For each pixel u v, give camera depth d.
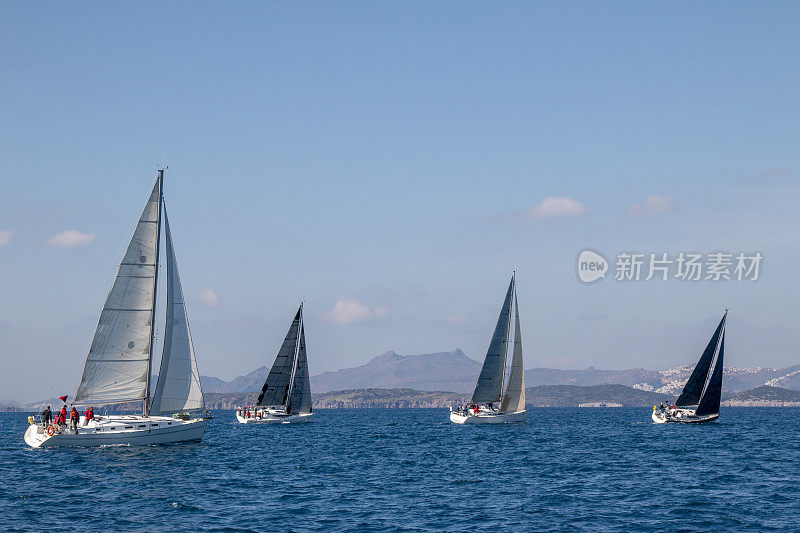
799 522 44.31
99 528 42.16
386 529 42.44
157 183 76.06
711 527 43.19
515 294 131.75
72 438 75.44
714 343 145.38
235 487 56.59
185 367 78.62
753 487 57.69
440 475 65.44
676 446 96.94
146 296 75.88
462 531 42.12
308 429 141.88
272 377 147.62
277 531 41.75
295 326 147.62
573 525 43.75
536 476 64.81
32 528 41.97
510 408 134.12
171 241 78.38
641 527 43.25
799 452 87.44
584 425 171.25
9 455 75.31
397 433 131.38
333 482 60.41
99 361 75.12
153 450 75.94
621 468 70.69
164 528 42.31
